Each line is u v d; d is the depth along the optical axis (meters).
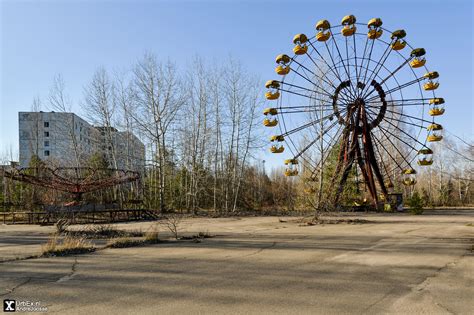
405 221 23.92
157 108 37.38
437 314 5.36
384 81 29.00
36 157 41.16
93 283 7.06
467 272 8.05
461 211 38.28
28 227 20.70
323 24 26.34
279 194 50.22
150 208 37.25
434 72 27.16
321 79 29.14
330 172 33.91
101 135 39.44
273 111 29.17
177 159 39.69
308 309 5.57
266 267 8.52
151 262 9.12
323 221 23.34
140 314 5.36
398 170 44.22
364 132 28.92
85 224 22.05
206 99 40.16
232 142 39.59
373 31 26.98
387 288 6.73
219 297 6.17
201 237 14.48
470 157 27.25
